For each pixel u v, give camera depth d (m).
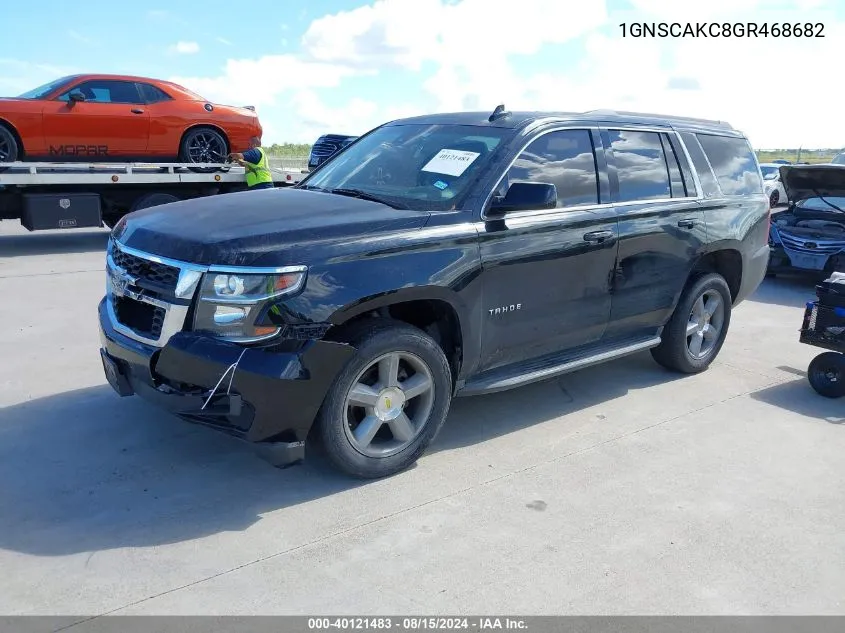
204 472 3.94
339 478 3.94
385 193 4.44
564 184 4.64
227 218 3.83
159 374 3.60
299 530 3.42
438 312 4.17
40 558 3.12
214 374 3.38
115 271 3.95
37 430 4.38
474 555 3.26
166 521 3.46
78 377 5.31
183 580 3.01
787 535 3.53
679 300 5.60
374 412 3.84
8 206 11.12
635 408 5.15
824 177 8.82
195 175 12.09
